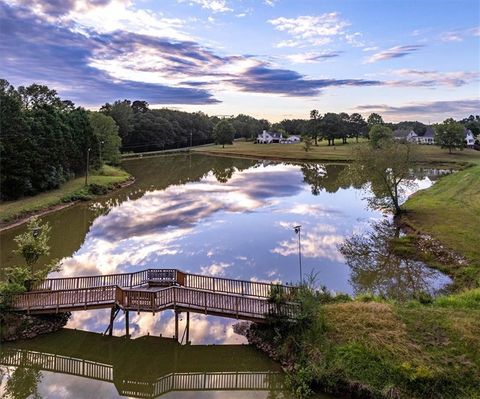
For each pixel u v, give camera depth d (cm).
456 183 4825
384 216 3719
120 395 1379
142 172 7800
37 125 4953
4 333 1619
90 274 2395
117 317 1867
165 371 1535
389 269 2392
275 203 4516
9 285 1723
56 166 5200
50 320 1734
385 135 9644
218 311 1639
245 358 1521
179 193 5322
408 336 1368
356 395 1216
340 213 3938
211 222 3662
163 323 1816
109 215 4041
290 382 1326
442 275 2262
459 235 2758
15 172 4372
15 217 3684
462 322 1407
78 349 1628
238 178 6869
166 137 13562
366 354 1302
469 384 1163
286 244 2950
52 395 1370
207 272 2403
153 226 3562
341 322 1481
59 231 3425
